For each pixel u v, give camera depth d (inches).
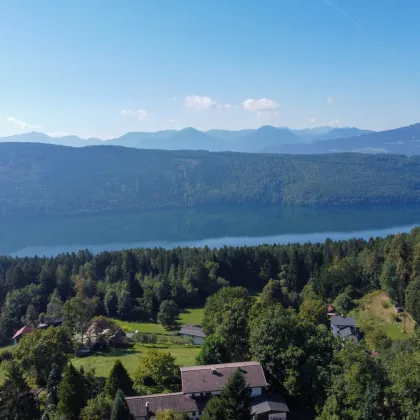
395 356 2359.7
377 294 5590.6
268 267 7130.9
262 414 2304.4
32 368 2817.4
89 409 2162.9
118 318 5551.2
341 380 2059.5
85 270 6658.5
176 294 6072.8
